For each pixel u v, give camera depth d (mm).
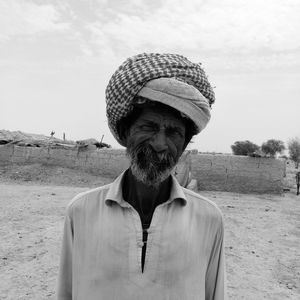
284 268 6059
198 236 1316
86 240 1288
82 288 1274
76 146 20391
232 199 15242
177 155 1271
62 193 14047
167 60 1229
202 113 1240
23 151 21062
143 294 1208
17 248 6398
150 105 1228
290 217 11148
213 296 1456
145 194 1293
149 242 1241
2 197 12250
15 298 4453
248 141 41531
